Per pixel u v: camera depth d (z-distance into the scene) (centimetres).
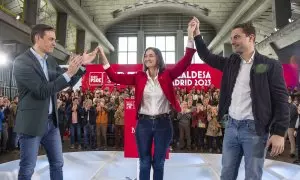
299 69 1123
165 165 351
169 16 2339
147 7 2106
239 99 178
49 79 207
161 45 2383
